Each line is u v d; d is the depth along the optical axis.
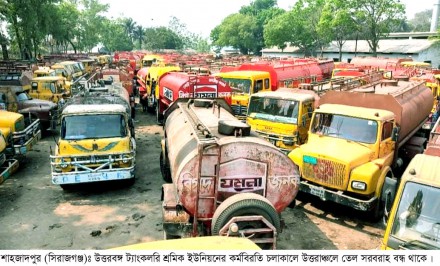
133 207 9.40
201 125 7.47
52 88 18.89
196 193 6.50
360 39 63.97
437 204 4.86
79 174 9.73
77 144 9.93
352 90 11.63
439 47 48.62
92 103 12.71
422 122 13.25
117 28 103.19
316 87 14.32
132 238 7.89
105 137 10.26
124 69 28.14
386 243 5.07
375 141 8.84
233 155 6.54
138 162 13.04
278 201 6.88
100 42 100.12
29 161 13.06
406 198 5.06
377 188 8.42
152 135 17.02
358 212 9.28
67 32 65.94
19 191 10.40
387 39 63.72
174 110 11.11
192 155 6.47
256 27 83.06
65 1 69.69
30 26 38.12
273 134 11.48
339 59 58.53
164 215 6.72
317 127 9.76
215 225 5.91
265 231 5.93
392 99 9.87
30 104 15.99
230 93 15.45
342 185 8.43
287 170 6.81
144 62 38.44
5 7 35.00
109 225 8.44
